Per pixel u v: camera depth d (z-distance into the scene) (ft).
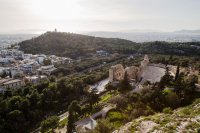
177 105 296.92
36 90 415.44
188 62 570.05
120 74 476.54
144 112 261.44
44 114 378.12
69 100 426.10
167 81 381.60
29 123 344.28
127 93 347.15
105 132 209.36
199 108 190.60
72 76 566.77
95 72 603.67
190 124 120.37
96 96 337.52
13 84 542.98
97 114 304.50
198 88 342.64
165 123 128.16
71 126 272.72
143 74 508.12
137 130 129.59
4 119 324.39
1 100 369.91
